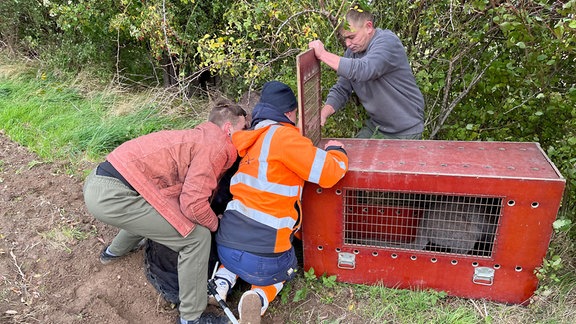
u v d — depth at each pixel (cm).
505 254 290
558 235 347
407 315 304
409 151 324
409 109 379
